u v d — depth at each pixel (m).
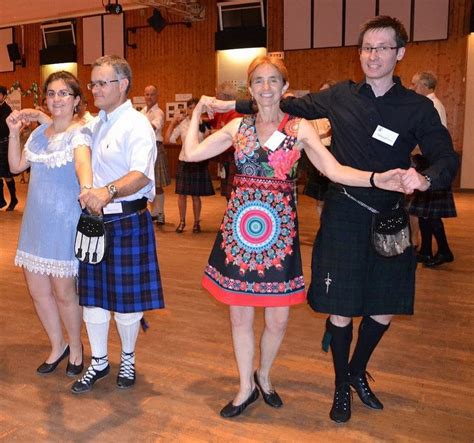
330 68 10.87
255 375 2.43
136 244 2.39
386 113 2.02
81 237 2.25
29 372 2.70
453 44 9.90
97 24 13.04
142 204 2.40
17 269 4.66
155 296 2.44
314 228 6.56
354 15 10.51
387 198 2.07
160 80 12.59
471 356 2.92
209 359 2.87
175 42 12.29
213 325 3.36
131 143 2.26
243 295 2.12
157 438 2.13
